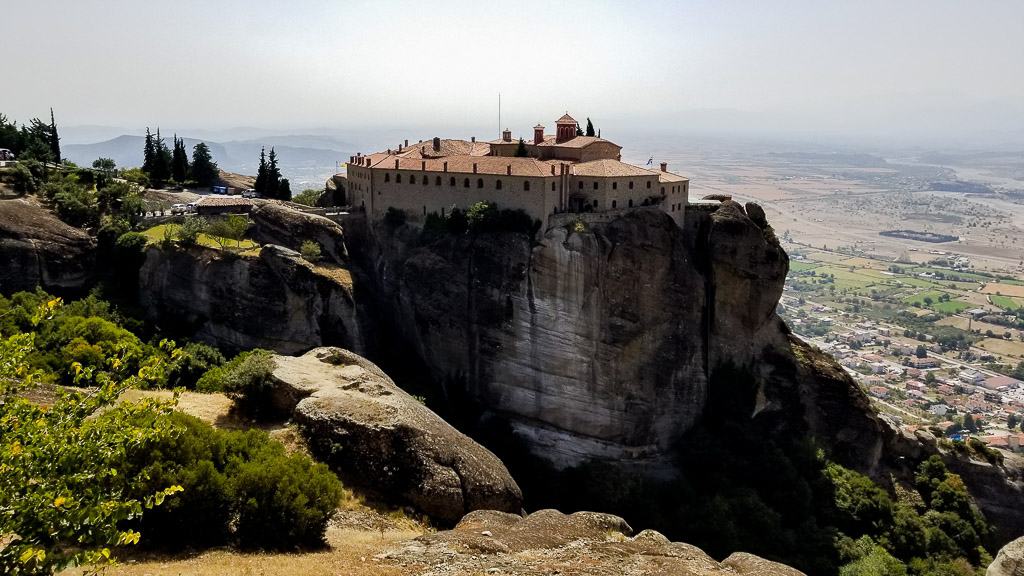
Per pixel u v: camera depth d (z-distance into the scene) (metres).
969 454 110.88
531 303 93.50
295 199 128.62
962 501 100.88
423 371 99.88
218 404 52.47
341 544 36.88
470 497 47.75
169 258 92.38
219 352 83.31
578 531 41.25
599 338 93.56
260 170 136.00
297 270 91.25
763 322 104.50
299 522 34.78
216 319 90.25
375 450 46.62
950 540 93.06
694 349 100.06
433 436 49.09
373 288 105.62
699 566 37.69
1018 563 34.88
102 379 24.19
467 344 96.62
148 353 73.81
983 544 97.19
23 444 21.72
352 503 43.25
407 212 104.75
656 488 90.69
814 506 92.06
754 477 92.44
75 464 21.95
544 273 92.75
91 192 108.62
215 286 90.56
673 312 97.56
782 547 81.38
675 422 98.81
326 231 101.19
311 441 46.91
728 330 102.44
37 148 130.62
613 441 95.12
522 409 95.25
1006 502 107.00
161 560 30.38
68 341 69.38
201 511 33.00
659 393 96.88
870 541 85.94
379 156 118.31
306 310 91.25
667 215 99.44
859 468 104.62
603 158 107.44
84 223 99.94
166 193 125.62
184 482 32.62
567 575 32.41
